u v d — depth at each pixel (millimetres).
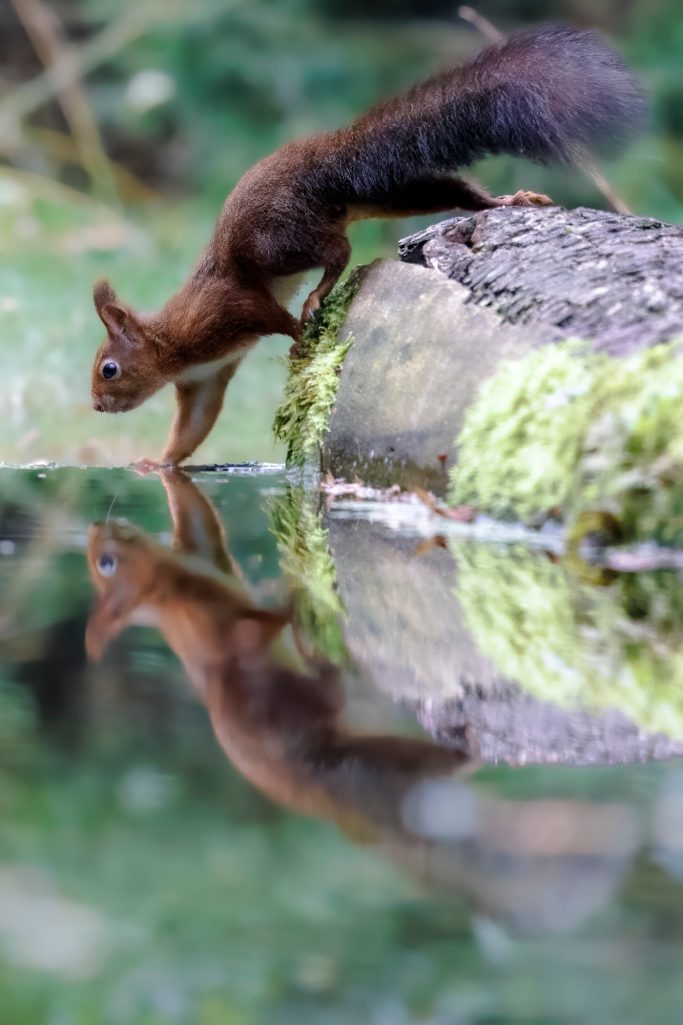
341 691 2457
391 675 2566
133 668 2592
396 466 3189
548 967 1450
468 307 3189
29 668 2588
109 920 1546
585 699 2439
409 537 3115
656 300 3127
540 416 3109
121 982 1450
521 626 2973
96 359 3412
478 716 2291
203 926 1536
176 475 3355
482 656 2715
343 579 3039
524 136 3309
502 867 1641
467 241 3254
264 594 3018
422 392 3186
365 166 3320
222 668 2602
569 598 3006
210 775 1956
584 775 2002
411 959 1477
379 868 1639
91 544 3111
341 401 3240
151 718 2242
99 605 3000
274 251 3342
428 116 3316
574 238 3201
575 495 3076
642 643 2820
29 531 3145
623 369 3090
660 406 3062
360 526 3143
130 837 1724
